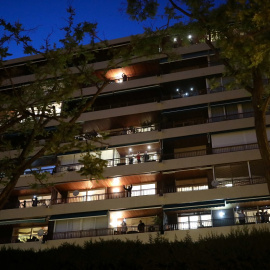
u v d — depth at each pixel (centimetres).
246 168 2791
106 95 3519
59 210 2930
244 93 3136
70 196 3177
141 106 3300
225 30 1533
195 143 3142
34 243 2741
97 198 3131
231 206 2712
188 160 2897
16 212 3000
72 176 3081
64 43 1473
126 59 1520
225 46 1496
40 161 3278
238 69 1590
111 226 2866
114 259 1378
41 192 3288
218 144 2952
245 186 2627
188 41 1762
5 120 1441
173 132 3088
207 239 1463
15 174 1233
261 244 1285
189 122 3309
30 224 3145
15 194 3303
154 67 3634
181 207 2667
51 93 1398
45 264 1416
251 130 2941
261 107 1452
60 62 1452
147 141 3103
